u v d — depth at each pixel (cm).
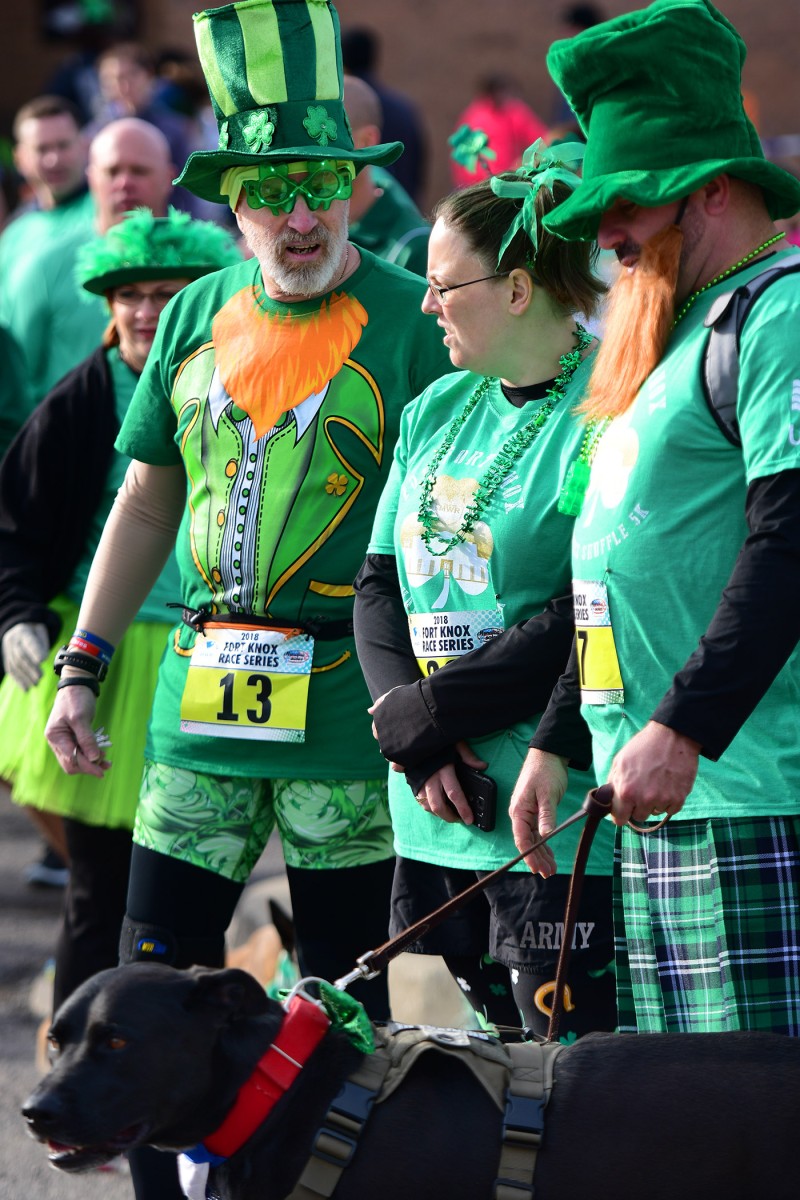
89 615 1261
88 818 1396
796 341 827
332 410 1148
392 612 1079
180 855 1174
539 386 1029
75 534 1451
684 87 862
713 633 820
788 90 4844
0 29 5153
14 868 2173
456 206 1022
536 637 990
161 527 1265
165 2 4934
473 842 1021
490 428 1044
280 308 1163
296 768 1159
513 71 4978
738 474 859
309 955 1194
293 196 1115
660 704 828
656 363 887
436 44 5003
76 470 1440
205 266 1393
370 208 1859
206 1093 812
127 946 1180
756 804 858
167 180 1848
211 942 1184
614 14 4938
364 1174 808
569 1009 988
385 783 1177
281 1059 818
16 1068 1544
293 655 1158
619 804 832
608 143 876
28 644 1386
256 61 1122
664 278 880
